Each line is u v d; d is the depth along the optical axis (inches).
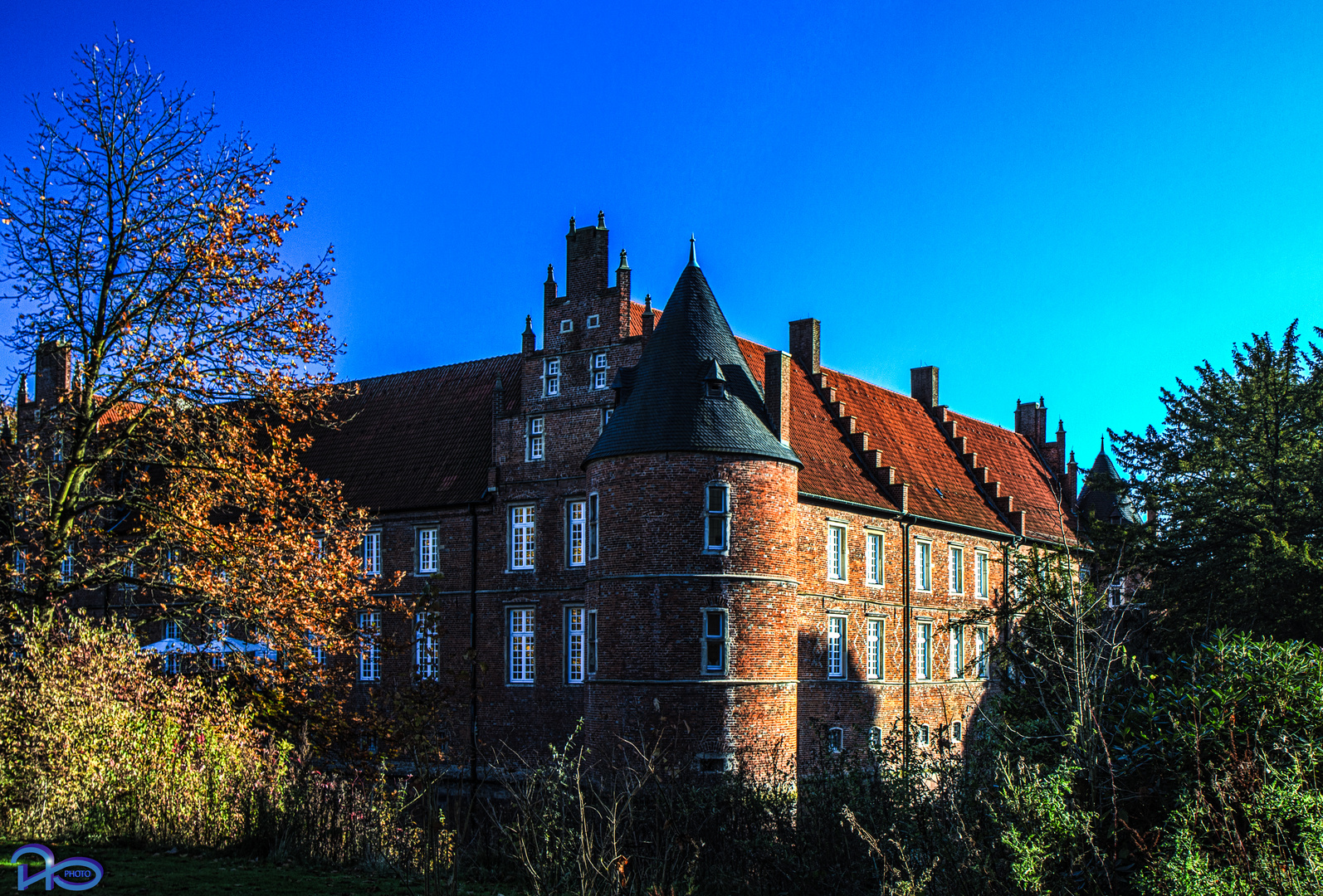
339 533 1200.2
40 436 1246.9
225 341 1079.0
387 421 1931.6
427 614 1178.0
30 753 780.6
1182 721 551.5
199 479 1102.4
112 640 871.7
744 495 1354.6
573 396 1599.4
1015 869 509.0
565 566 1574.8
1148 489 1657.2
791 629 1382.9
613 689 1341.0
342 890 600.1
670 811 716.7
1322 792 488.1
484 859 708.7
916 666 1812.3
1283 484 1535.4
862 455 1803.6
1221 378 1630.2
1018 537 2023.9
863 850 628.7
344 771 965.2
